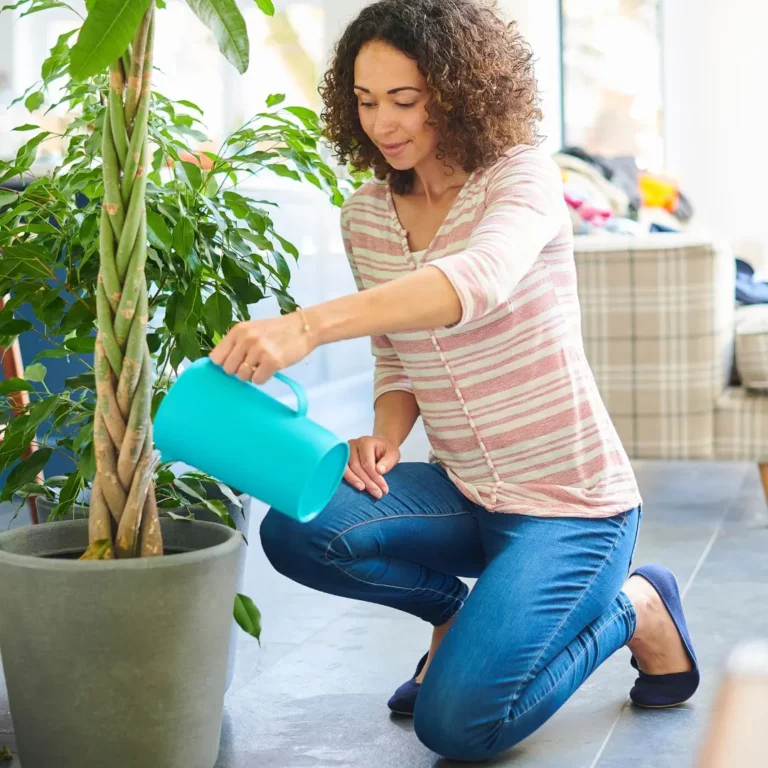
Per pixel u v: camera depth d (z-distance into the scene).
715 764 0.31
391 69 1.40
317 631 2.05
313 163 1.65
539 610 1.39
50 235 1.58
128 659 1.20
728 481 3.48
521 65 1.48
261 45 4.63
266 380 1.12
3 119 3.23
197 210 1.54
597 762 1.42
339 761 1.44
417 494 1.55
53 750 1.24
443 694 1.35
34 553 1.36
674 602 1.62
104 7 1.10
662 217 4.90
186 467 2.97
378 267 1.56
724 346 2.87
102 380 1.25
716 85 6.52
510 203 1.36
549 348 1.46
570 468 1.50
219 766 1.43
